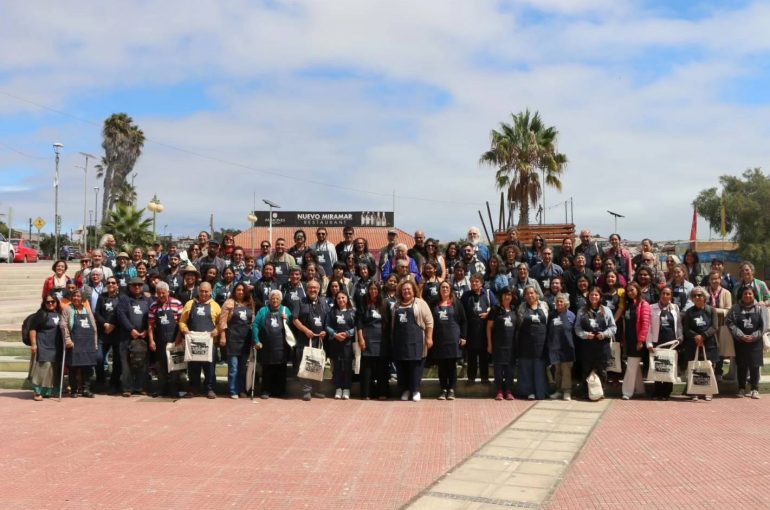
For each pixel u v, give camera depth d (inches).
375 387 430.6
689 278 494.3
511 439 314.8
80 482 250.2
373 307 428.1
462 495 234.5
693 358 420.8
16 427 339.9
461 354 429.7
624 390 425.4
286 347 428.5
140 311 440.5
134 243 1112.8
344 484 247.4
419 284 451.5
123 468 268.1
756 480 248.2
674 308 422.9
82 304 426.9
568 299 442.6
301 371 414.3
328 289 456.4
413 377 420.8
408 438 317.7
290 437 319.9
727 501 226.1
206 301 432.1
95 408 391.5
